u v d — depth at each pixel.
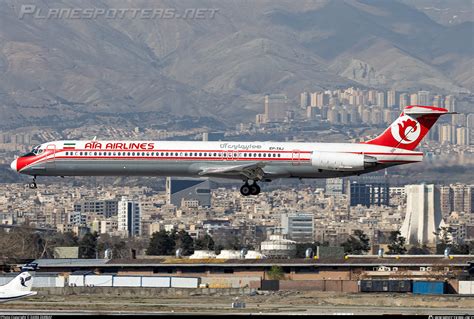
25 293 178.62
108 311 181.50
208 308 188.88
